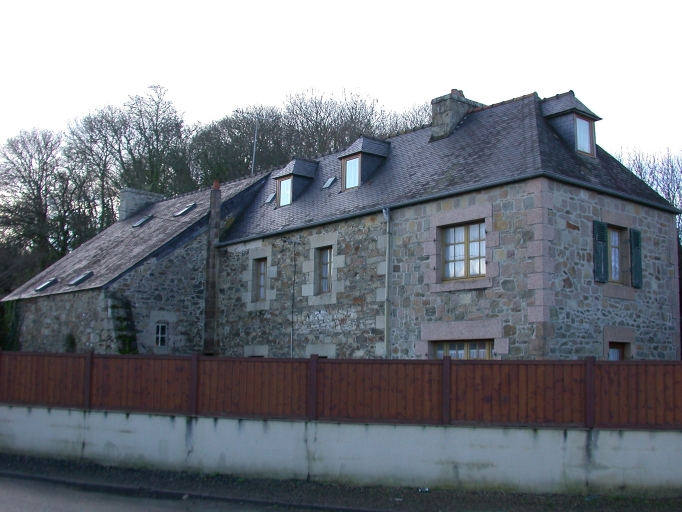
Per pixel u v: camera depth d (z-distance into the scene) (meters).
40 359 13.00
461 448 9.81
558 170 12.76
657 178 25.75
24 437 12.91
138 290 18.00
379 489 10.01
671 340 14.65
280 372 10.93
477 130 15.46
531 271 12.26
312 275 16.23
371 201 15.36
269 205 19.22
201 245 19.25
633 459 9.22
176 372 11.67
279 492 10.03
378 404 10.31
